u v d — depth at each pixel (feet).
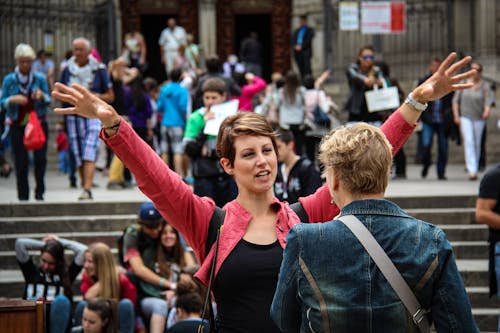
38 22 75.25
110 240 35.04
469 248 33.65
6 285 31.19
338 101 69.00
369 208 11.14
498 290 22.72
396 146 13.48
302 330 11.05
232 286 12.55
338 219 11.17
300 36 70.13
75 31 75.72
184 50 67.92
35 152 38.70
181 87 44.93
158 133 52.54
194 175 31.07
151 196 12.88
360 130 11.40
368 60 45.44
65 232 35.70
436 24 76.43
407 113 13.43
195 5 84.58
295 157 27.35
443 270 10.85
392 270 10.75
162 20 96.89
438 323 10.85
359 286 10.74
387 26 56.90
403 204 36.65
